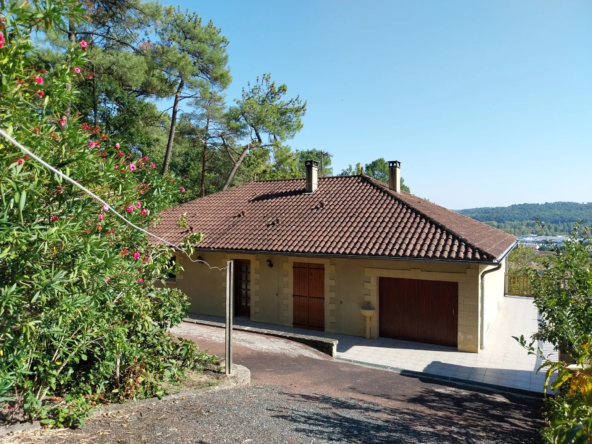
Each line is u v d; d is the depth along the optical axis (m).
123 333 5.68
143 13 21.53
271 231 15.10
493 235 17.89
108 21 21.30
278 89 32.94
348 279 13.41
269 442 4.95
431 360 11.09
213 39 25.17
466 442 5.38
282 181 19.88
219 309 15.76
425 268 12.29
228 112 29.66
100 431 4.96
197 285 16.12
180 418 5.54
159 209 6.81
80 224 4.44
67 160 4.14
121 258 5.32
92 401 5.74
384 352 11.69
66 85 4.46
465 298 11.84
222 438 4.98
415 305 12.73
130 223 4.93
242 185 20.69
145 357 6.57
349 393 7.68
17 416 4.91
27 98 4.05
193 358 7.83
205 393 6.76
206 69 25.27
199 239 7.23
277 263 14.64
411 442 5.27
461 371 10.24
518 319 16.31
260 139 32.22
